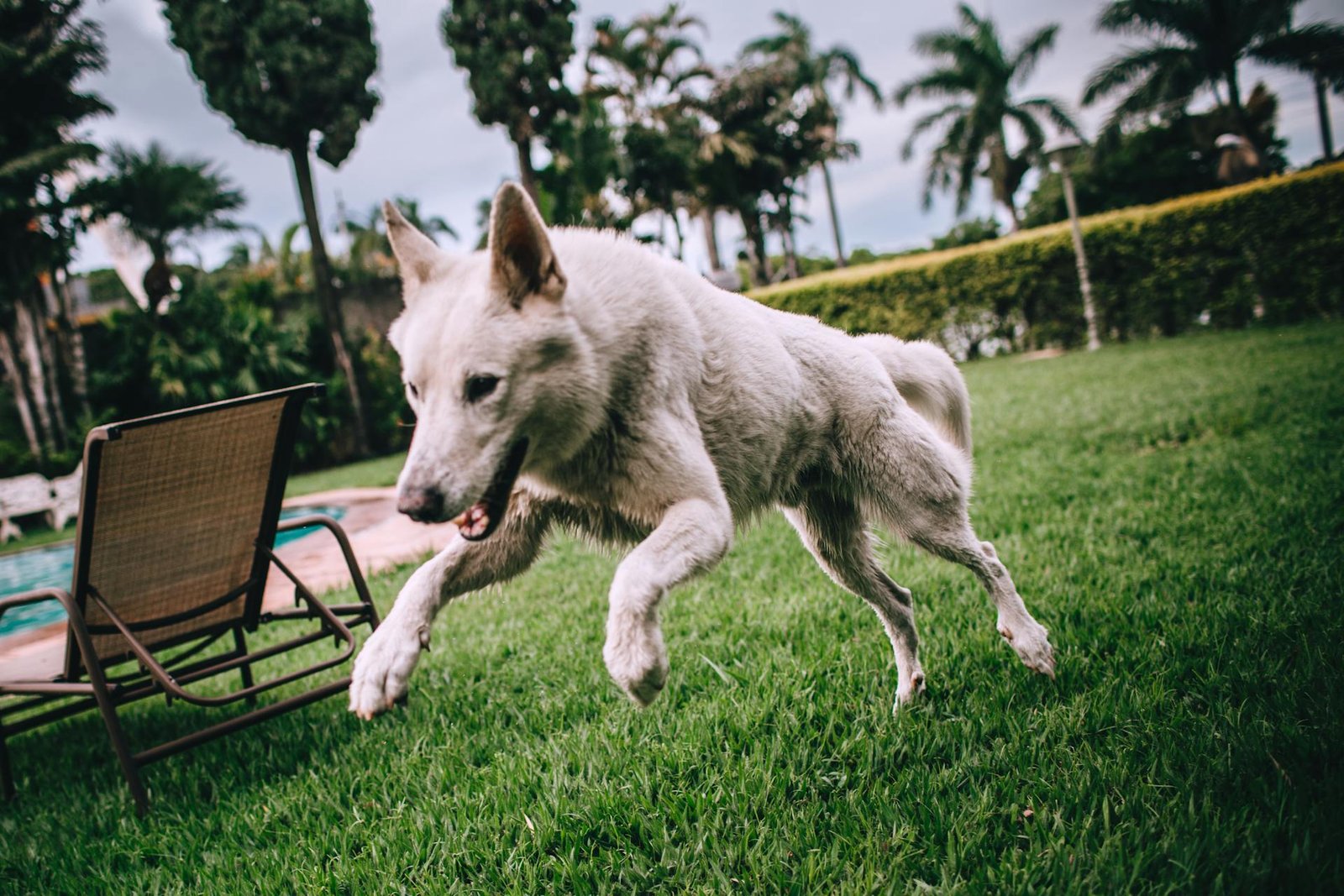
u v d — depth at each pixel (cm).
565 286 212
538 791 255
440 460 197
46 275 1959
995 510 535
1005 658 312
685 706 303
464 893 212
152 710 436
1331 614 297
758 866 203
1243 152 2225
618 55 3084
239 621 386
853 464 294
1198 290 1547
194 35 1873
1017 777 225
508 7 2044
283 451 355
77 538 307
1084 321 1689
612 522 256
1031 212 3988
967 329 1823
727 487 260
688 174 3070
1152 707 251
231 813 283
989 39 2797
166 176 2088
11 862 273
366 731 341
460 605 524
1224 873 172
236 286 2212
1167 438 700
